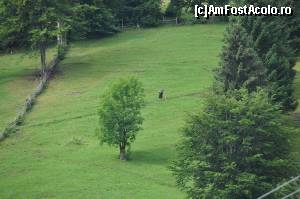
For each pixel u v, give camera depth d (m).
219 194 117.25
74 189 147.75
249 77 154.50
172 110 197.12
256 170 119.94
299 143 157.50
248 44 157.00
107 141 164.50
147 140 177.62
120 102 165.00
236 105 121.94
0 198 145.38
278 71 173.88
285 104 173.00
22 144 180.00
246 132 121.06
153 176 153.50
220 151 122.44
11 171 161.38
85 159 167.00
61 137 184.00
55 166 162.88
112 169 158.75
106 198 142.12
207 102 125.69
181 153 125.81
